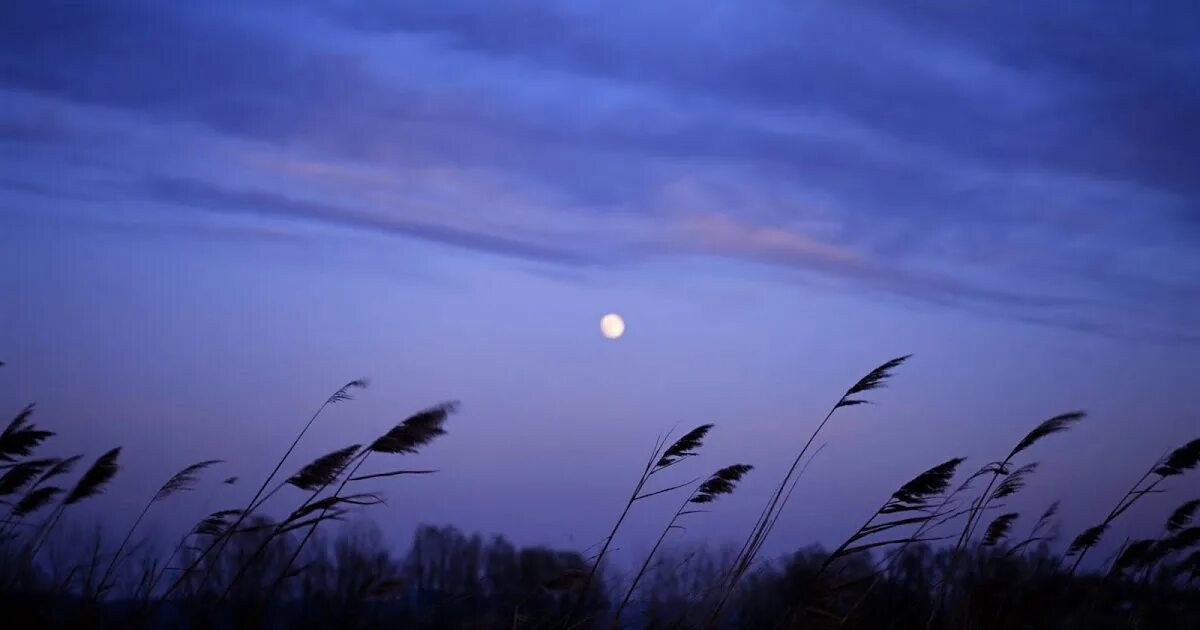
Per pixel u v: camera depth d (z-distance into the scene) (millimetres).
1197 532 10438
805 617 7039
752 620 7594
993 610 8961
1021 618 9008
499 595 8266
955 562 9047
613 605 8281
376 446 7105
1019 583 9438
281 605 7645
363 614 7664
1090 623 9828
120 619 7336
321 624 7551
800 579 7398
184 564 7770
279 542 7652
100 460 8375
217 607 7453
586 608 8219
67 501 8250
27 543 7863
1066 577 9844
